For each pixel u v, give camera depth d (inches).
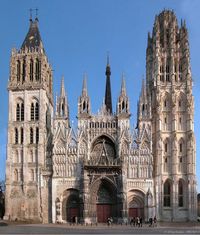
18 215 5497.1
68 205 5551.2
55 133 5664.4
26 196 5536.4
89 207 5369.1
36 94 5831.7
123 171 5398.6
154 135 5807.1
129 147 5595.5
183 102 5826.8
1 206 6683.1
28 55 5954.7
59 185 5526.6
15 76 5935.0
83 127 5674.2
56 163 5585.6
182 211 5541.3
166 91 5876.0
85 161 5438.0
